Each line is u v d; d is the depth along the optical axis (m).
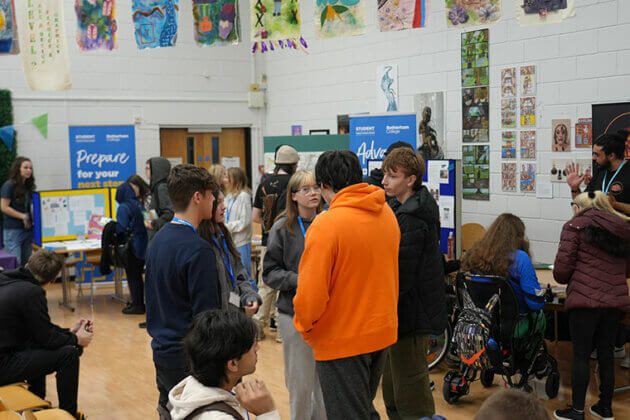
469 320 3.90
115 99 9.09
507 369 3.92
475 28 6.79
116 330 6.21
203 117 9.83
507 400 1.38
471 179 7.01
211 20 4.89
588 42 5.73
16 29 4.72
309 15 9.22
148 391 4.56
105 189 7.71
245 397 1.82
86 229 7.62
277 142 7.73
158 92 9.43
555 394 4.20
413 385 3.06
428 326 3.02
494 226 3.95
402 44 7.75
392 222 2.60
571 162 5.95
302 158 7.46
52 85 5.02
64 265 7.17
